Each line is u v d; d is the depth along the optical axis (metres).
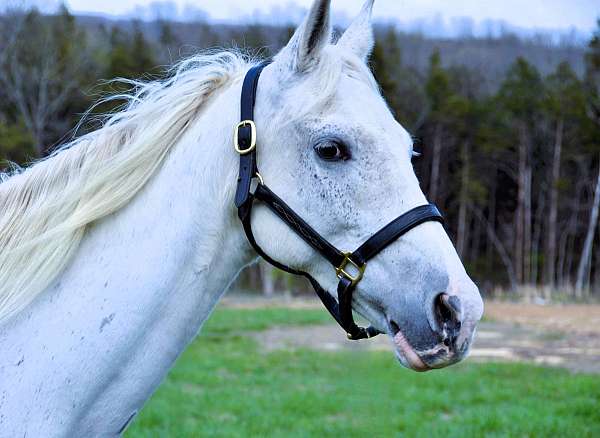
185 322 1.89
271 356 10.16
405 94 39.16
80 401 1.76
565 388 7.71
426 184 39.81
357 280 1.80
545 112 36.56
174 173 1.91
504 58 58.19
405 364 1.76
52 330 1.78
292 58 1.86
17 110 27.67
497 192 40.91
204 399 7.03
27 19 28.89
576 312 18.69
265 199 1.84
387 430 5.87
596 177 37.84
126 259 1.84
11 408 1.71
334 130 1.79
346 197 1.79
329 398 7.12
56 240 1.80
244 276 28.22
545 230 38.91
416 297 1.74
